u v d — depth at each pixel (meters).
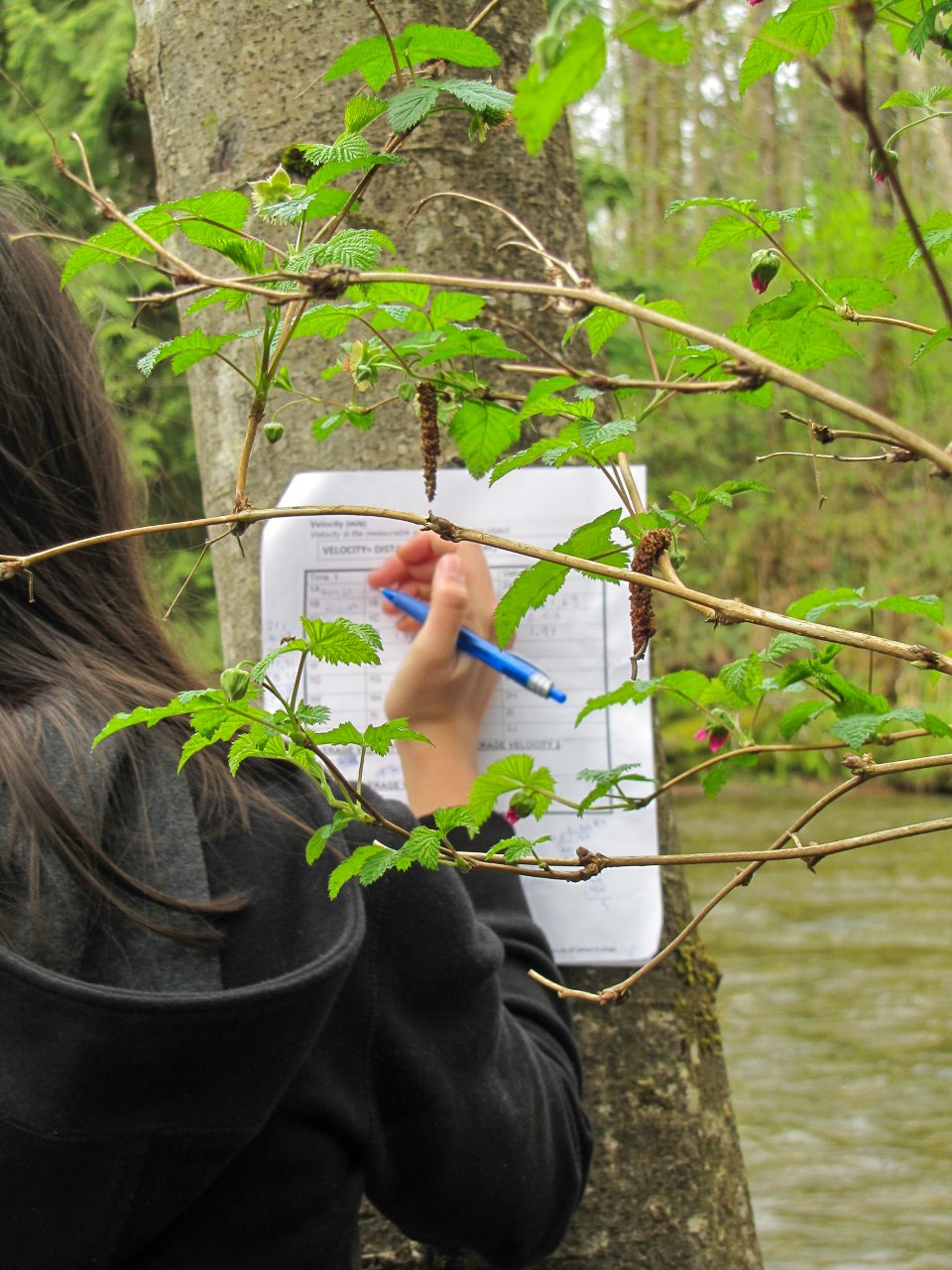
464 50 0.72
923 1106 3.82
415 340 0.79
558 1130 0.97
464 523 1.29
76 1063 0.71
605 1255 1.35
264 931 0.80
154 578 1.11
